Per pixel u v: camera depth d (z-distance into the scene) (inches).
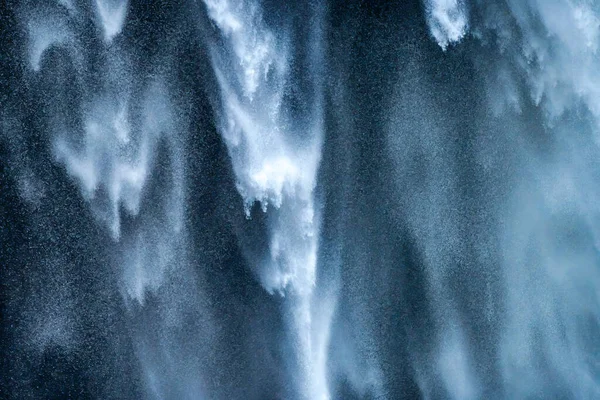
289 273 518.3
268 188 523.5
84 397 489.4
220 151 520.4
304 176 531.2
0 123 496.1
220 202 516.4
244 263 513.7
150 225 507.2
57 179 500.1
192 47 525.7
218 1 531.2
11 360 486.6
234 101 526.9
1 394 483.5
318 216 529.3
